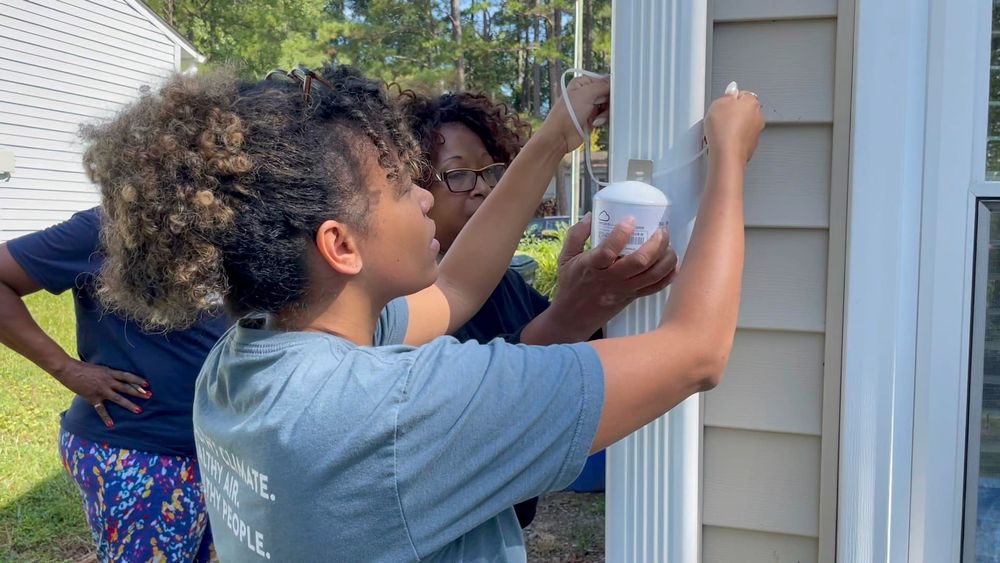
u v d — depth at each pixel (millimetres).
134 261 870
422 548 822
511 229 1317
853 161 1320
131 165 844
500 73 20797
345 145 875
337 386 831
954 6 1289
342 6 22812
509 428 811
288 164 835
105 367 2004
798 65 1346
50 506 3859
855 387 1354
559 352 849
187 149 824
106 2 12906
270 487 831
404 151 929
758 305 1401
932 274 1336
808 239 1378
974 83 1299
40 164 12141
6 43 11477
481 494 821
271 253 843
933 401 1351
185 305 868
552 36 19406
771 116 1360
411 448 807
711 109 1065
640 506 1343
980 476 1355
